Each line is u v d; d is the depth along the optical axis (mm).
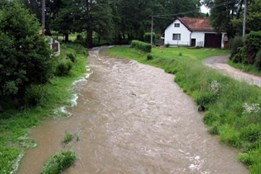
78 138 15594
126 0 77875
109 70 35844
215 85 21453
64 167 12688
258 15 50281
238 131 15672
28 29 18812
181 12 95438
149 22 80438
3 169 12266
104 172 12602
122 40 78062
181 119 18984
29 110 18250
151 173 12648
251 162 13102
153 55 44406
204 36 67875
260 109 16312
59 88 24297
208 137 16203
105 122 18094
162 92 25469
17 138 15141
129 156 14008
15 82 17344
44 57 19094
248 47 36875
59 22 62125
